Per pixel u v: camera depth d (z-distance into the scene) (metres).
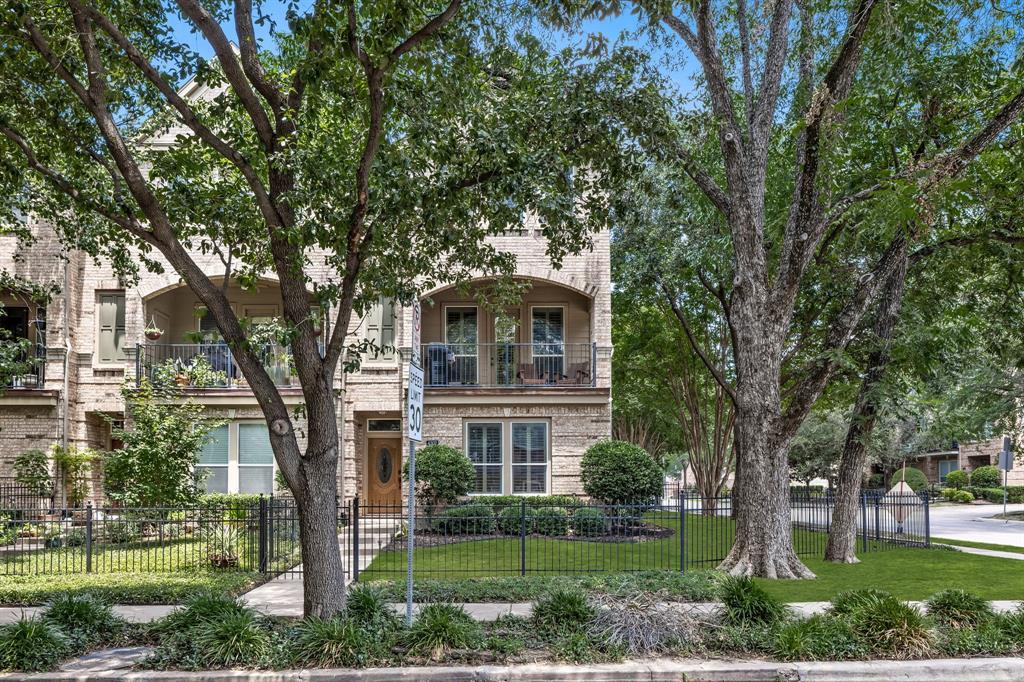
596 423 21.91
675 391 28.72
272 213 8.69
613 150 10.40
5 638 7.50
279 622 8.42
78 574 12.91
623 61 10.54
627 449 19.77
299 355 8.41
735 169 13.50
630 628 7.94
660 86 11.70
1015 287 16.11
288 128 8.93
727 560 13.34
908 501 19.58
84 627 8.28
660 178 17.78
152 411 17.67
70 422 21.41
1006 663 7.47
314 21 8.05
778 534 13.02
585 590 9.43
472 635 7.89
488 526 17.77
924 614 8.85
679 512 13.45
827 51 14.74
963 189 11.96
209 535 14.23
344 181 9.34
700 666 7.40
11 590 11.11
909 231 12.40
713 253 18.11
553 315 23.31
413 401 8.41
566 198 9.66
